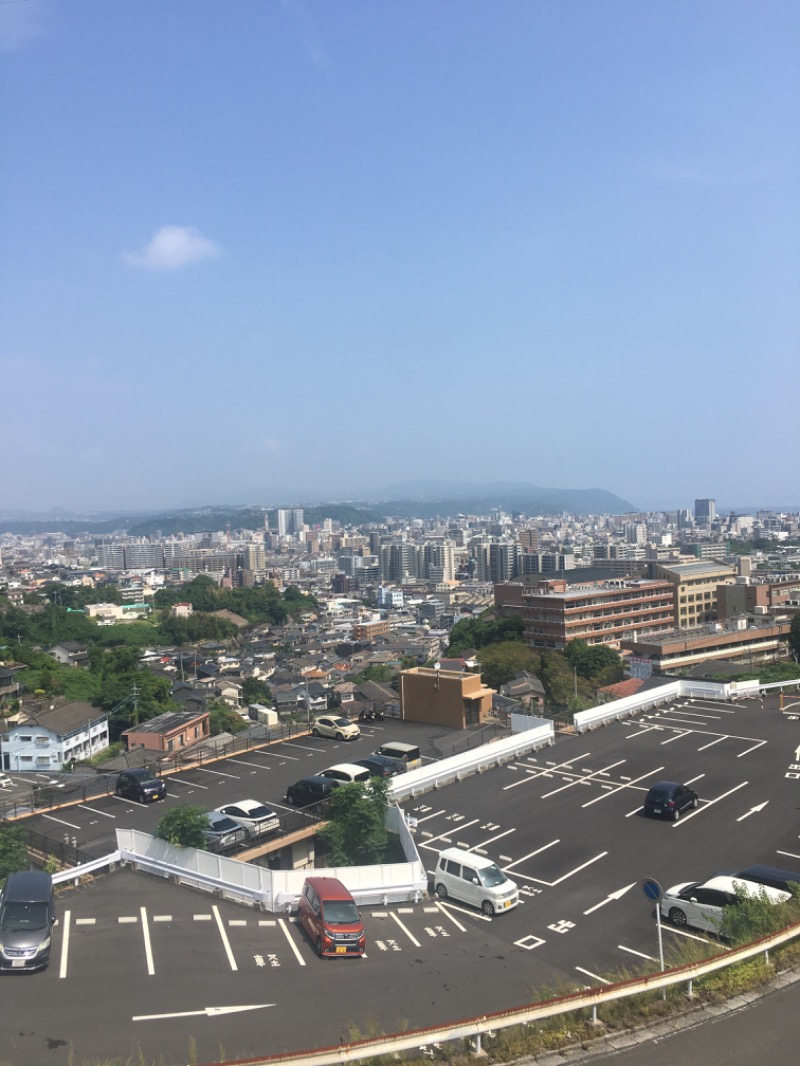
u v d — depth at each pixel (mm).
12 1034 14852
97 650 119812
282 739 42656
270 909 21609
